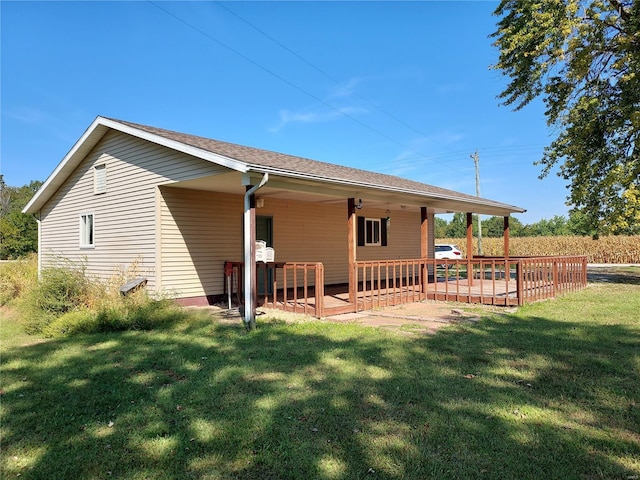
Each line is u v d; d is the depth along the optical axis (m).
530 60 13.51
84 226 11.90
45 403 3.69
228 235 10.61
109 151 10.87
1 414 3.45
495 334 6.32
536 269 10.13
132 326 7.00
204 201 10.11
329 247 13.47
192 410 3.50
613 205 13.75
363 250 14.72
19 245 28.77
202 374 4.46
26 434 3.09
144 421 3.29
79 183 12.08
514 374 4.37
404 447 2.82
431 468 2.56
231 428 3.14
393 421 3.24
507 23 14.15
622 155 13.75
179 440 2.95
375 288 13.25
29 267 13.62
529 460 2.64
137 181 9.86
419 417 3.31
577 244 31.11
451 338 6.05
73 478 2.49
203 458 2.71
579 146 13.89
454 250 25.97
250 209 7.13
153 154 9.40
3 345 6.00
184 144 7.87
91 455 2.75
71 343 5.97
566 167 14.68
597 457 2.67
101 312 7.04
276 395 3.80
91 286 8.09
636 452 2.73
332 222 13.59
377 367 4.64
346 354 5.19
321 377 4.31
